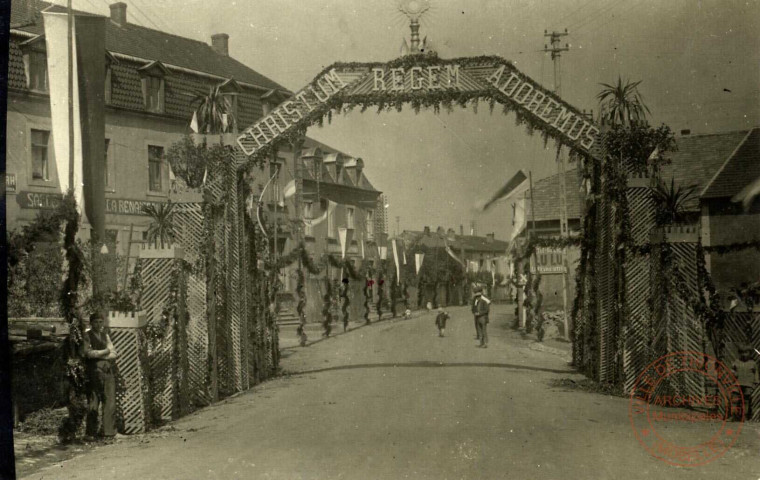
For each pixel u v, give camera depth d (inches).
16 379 405.1
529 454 315.0
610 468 291.4
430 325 1466.5
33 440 366.6
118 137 1117.1
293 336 1194.0
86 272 420.2
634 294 494.3
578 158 580.7
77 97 480.7
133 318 387.9
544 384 555.8
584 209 641.0
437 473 283.7
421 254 2092.8
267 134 572.4
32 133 936.9
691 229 458.9
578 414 417.1
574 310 675.4
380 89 563.5
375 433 364.5
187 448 340.8
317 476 282.5
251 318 596.7
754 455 315.6
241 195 582.2
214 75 1264.8
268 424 400.5
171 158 557.9
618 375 525.3
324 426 388.2
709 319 429.4
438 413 422.6
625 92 538.6
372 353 871.1
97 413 374.3
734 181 937.5
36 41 924.0
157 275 448.1
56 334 457.7
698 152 1028.5
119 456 328.2
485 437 351.6
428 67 560.1
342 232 1357.0
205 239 504.7
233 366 551.8
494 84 555.5
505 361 754.8
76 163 467.5
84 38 485.4
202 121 570.6
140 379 389.1
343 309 1315.2
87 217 468.4
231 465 303.0
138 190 1137.4
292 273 1434.5
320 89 568.1
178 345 442.0
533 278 1144.8
